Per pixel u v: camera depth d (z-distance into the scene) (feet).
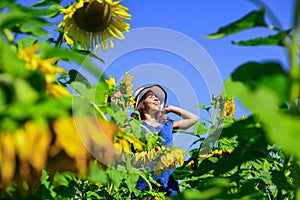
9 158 3.38
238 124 4.90
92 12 10.91
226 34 4.12
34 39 4.81
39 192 5.62
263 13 3.98
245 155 5.88
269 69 3.92
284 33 3.93
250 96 3.03
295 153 2.78
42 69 3.84
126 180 11.52
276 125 2.86
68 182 6.52
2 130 3.39
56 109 3.50
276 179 6.33
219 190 3.94
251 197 5.42
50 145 3.51
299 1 3.67
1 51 3.51
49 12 4.18
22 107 3.40
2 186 3.44
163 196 12.88
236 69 4.00
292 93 3.77
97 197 11.61
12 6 4.12
